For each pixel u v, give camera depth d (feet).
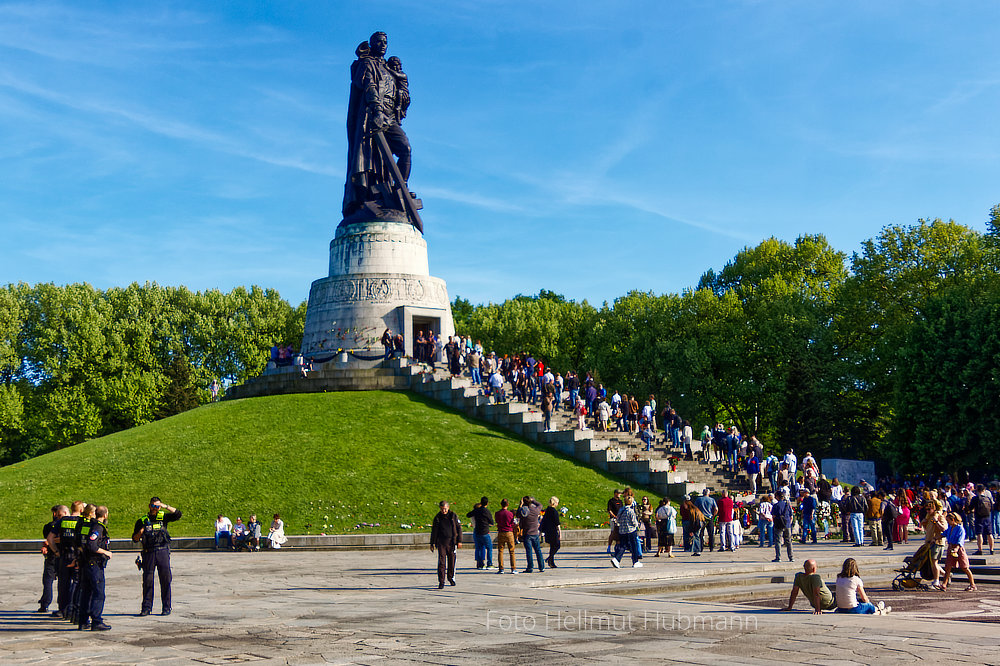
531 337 300.40
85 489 133.18
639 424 172.76
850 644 44.04
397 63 213.05
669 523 104.53
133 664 40.91
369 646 44.83
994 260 212.43
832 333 239.09
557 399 175.83
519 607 59.26
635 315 277.64
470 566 92.22
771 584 77.56
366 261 197.77
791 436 239.30
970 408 189.16
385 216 200.95
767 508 122.83
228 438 149.89
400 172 207.72
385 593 68.49
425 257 204.95
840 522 137.80
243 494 129.29
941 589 76.38
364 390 177.68
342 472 135.74
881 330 227.20
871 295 227.81
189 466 139.03
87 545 51.72
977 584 82.58
